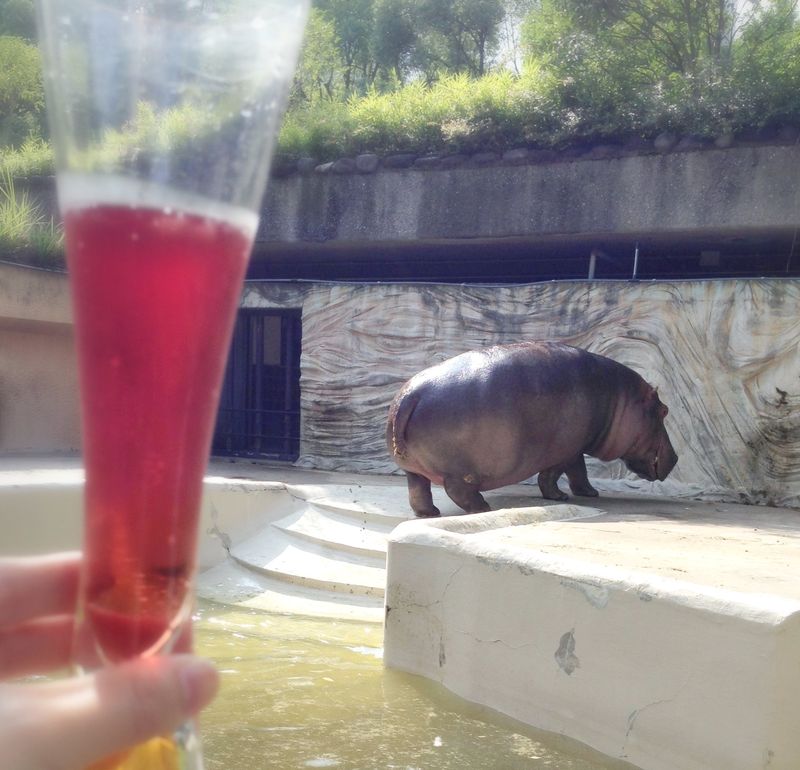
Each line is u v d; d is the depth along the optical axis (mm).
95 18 669
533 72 11883
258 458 11648
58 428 10859
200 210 685
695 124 10070
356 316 10719
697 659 3350
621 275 12109
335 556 6996
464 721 4105
